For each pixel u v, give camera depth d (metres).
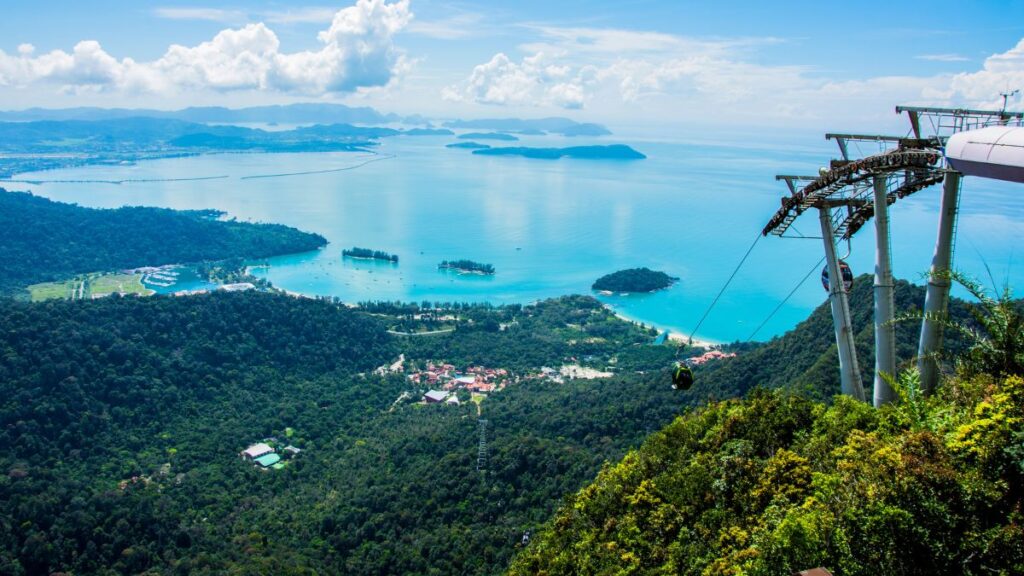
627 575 36.12
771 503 31.39
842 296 41.47
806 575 18.75
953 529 19.89
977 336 28.41
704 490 37.56
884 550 20.20
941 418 25.75
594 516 46.31
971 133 28.50
